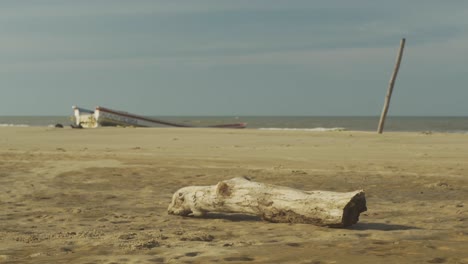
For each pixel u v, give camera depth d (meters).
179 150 23.69
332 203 7.95
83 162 18.72
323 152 22.23
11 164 18.12
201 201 9.16
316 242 6.86
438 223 8.48
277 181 14.32
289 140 28.66
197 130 37.59
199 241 7.04
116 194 12.32
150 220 9.04
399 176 15.08
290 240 7.03
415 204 10.77
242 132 35.09
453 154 20.83
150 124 56.62
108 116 54.12
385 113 33.50
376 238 7.13
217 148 24.59
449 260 5.72
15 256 6.20
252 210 8.73
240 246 6.61
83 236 7.46
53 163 18.41
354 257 5.88
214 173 15.91
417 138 28.55
